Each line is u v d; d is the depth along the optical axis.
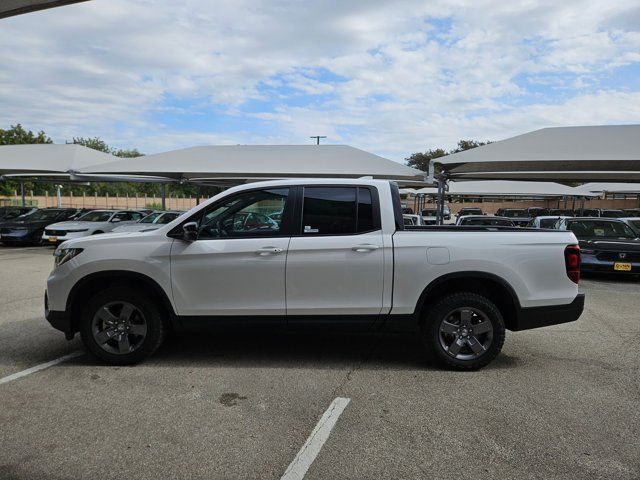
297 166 15.84
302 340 5.53
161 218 17.41
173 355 4.94
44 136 50.28
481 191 29.16
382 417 3.53
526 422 3.46
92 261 4.46
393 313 4.42
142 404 3.73
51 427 3.34
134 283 4.61
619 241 10.80
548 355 5.07
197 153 17.53
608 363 4.81
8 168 17.73
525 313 4.43
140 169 16.08
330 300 4.41
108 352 4.56
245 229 4.55
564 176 17.45
